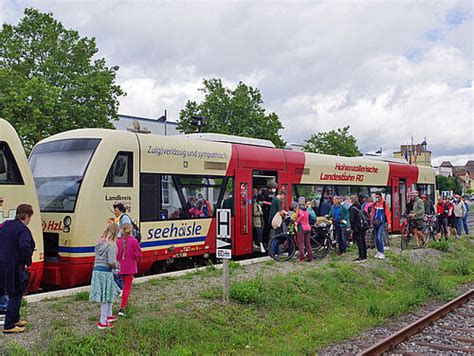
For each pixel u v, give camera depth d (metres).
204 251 13.77
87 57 23.67
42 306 8.92
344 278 12.66
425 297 12.07
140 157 12.15
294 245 15.09
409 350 7.97
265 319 9.43
